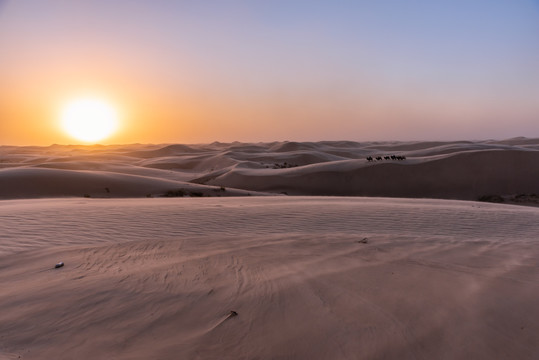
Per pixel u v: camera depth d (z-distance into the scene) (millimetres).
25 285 5098
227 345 3467
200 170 96812
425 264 6055
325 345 3441
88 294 4730
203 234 8781
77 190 34312
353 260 6316
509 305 4250
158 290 4875
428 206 14406
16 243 7684
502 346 3396
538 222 11078
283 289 4867
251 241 7902
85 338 3607
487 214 12406
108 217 10953
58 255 6773
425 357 3238
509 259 6402
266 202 16219
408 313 4066
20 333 3705
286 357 3266
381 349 3357
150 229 9320
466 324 3799
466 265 5992
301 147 144250
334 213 11969
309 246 7398
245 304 4387
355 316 4020
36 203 16156
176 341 3543
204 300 4523
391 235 8602
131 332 3727
